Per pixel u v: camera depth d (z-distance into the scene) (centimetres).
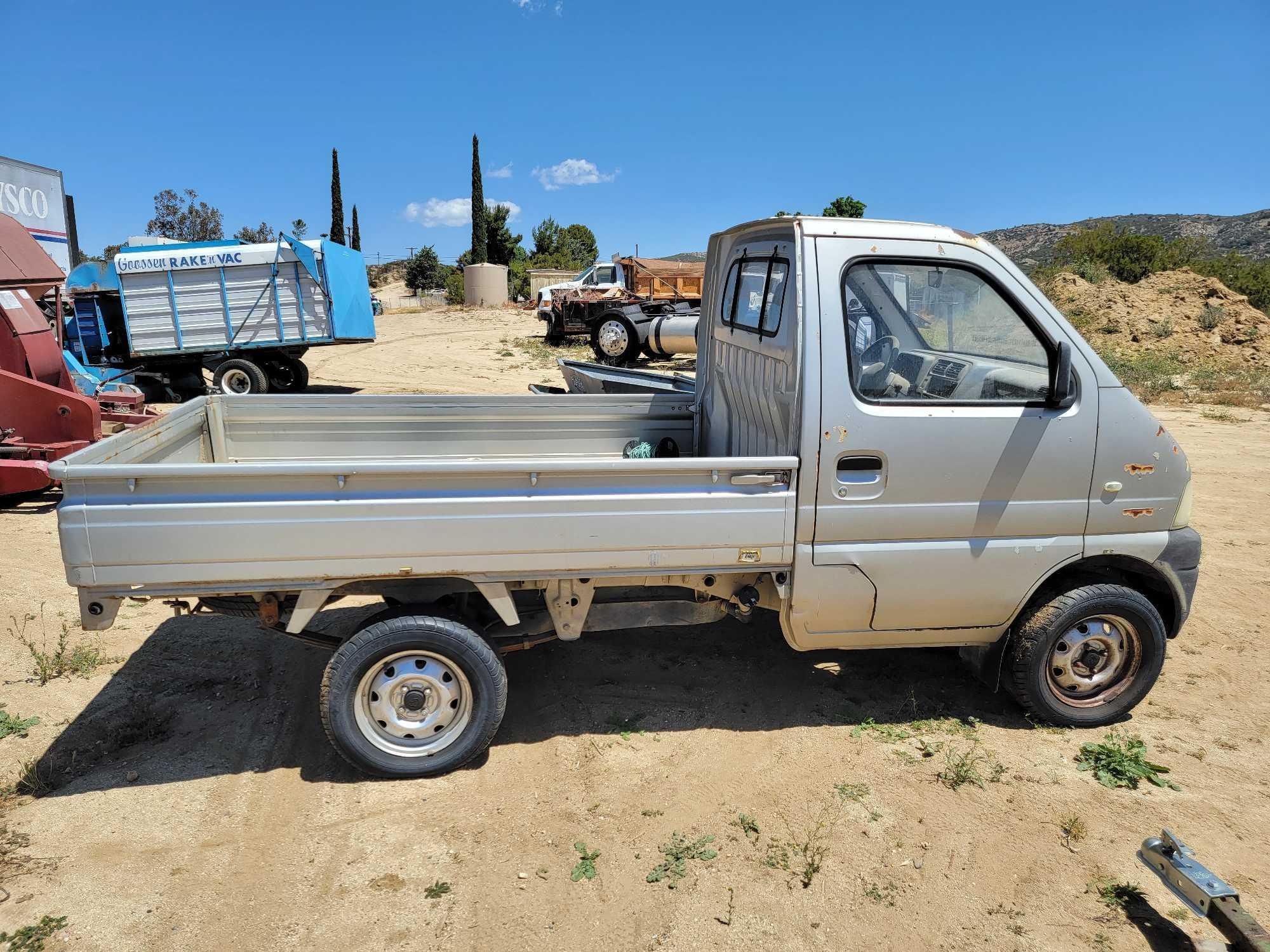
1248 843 335
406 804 354
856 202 3891
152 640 497
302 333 1435
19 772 368
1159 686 464
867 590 371
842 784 370
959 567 376
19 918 287
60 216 1695
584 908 298
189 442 459
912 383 371
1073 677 409
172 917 290
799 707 435
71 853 319
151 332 1397
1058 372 353
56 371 841
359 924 289
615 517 346
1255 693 457
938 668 479
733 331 464
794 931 290
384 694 362
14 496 813
